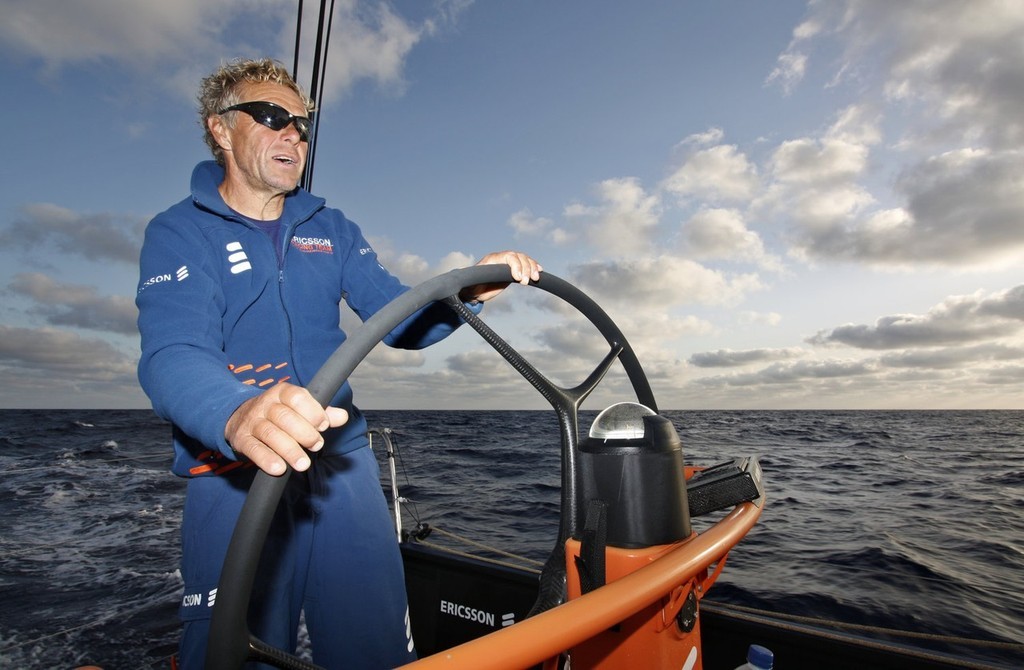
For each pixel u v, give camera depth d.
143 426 36.12
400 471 12.91
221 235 1.13
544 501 8.87
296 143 1.19
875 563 5.54
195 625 1.08
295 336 1.23
